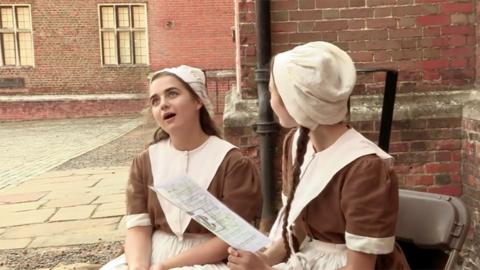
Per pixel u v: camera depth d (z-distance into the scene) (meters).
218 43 19.56
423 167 3.97
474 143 3.71
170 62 19.88
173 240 2.46
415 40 3.92
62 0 20.53
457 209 2.08
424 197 2.15
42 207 6.73
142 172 2.54
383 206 1.74
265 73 3.82
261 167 3.89
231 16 19.42
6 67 20.62
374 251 1.73
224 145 2.52
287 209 1.94
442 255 2.13
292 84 1.76
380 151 1.84
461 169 3.96
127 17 21.36
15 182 8.48
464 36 3.91
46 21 20.61
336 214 1.83
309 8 3.89
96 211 6.42
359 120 3.89
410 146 3.96
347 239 1.77
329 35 3.92
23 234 5.60
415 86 3.96
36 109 20.39
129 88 20.61
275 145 3.91
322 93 1.73
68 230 5.70
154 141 2.65
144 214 2.52
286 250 2.04
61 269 4.42
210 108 2.57
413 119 3.92
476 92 3.86
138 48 21.44
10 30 21.39
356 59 3.94
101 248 5.08
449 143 3.95
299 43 3.91
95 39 20.66
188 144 2.51
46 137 14.71
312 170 1.87
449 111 3.91
